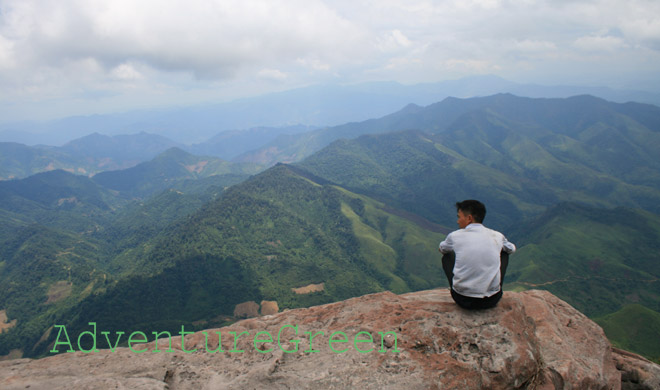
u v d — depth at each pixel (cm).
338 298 14812
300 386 465
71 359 564
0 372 518
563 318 780
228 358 563
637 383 764
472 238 587
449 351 514
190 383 499
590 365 654
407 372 478
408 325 583
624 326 8831
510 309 589
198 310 13900
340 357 529
